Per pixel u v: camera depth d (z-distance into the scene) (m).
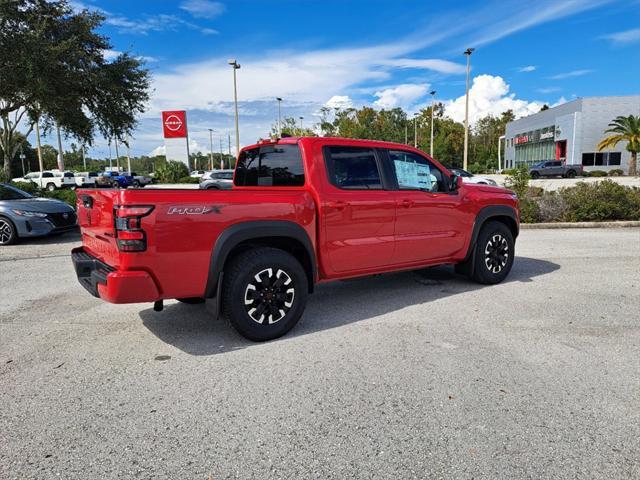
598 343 4.25
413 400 3.26
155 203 3.82
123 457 2.67
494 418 3.01
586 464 2.55
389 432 2.88
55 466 2.59
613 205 12.55
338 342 4.38
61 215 10.87
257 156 5.61
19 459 2.65
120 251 3.77
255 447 2.75
